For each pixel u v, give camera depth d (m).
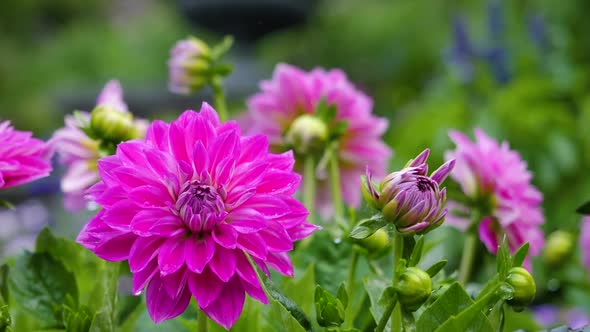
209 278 0.60
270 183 0.62
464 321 0.58
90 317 0.67
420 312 0.65
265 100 0.86
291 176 0.62
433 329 0.59
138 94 3.16
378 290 0.68
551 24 2.67
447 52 2.32
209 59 0.87
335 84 0.86
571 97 2.38
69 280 0.72
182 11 3.69
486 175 0.76
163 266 0.59
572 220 1.98
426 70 3.47
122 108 0.79
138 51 6.38
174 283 0.60
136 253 0.59
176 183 0.61
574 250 1.08
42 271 0.72
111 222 0.59
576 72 2.45
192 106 3.15
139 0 8.11
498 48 2.25
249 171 0.62
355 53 4.62
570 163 2.17
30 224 2.15
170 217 0.60
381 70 3.70
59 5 7.61
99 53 6.46
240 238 0.60
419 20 4.01
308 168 0.83
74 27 7.24
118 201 0.60
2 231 2.12
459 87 2.48
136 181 0.61
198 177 0.62
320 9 4.85
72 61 6.50
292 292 0.71
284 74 0.86
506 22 2.54
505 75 2.23
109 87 0.79
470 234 0.77
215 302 0.60
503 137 2.25
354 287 0.72
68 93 3.30
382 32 4.48
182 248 0.60
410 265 0.61
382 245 0.70
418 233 0.60
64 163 0.82
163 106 3.18
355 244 0.71
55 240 0.73
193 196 0.60
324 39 4.82
